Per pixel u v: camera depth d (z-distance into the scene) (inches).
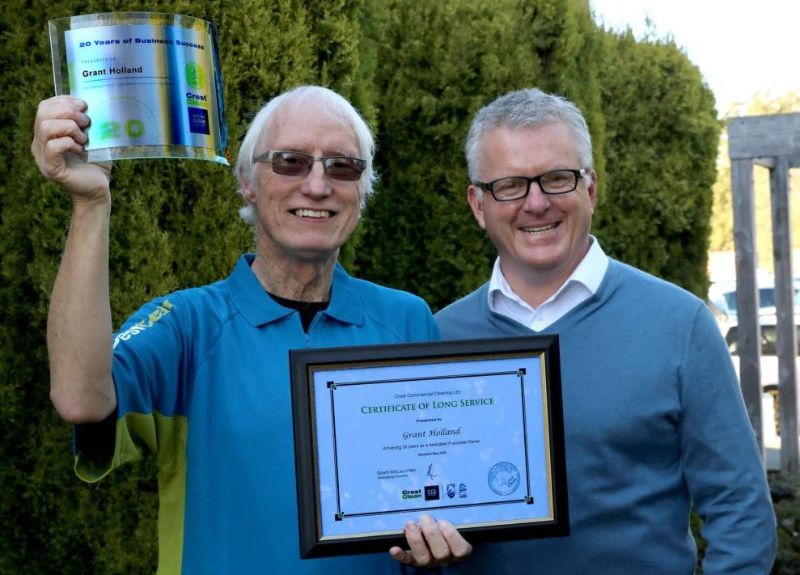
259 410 86.0
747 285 248.1
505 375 85.0
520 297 104.0
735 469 95.1
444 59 203.2
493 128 101.5
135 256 129.0
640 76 255.9
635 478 96.3
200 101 76.8
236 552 84.0
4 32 129.2
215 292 91.4
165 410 85.8
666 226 258.1
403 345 83.5
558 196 99.2
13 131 130.3
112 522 132.7
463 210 203.9
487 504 84.3
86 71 73.4
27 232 130.7
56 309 76.1
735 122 248.1
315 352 82.1
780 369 257.9
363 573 86.8
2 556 135.9
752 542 94.5
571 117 101.0
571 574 96.0
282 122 89.9
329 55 151.6
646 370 96.3
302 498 81.1
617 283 100.2
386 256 207.2
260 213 91.3
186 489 86.3
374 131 163.3
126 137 73.5
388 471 83.1
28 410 133.7
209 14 134.9
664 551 96.3
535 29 207.3
